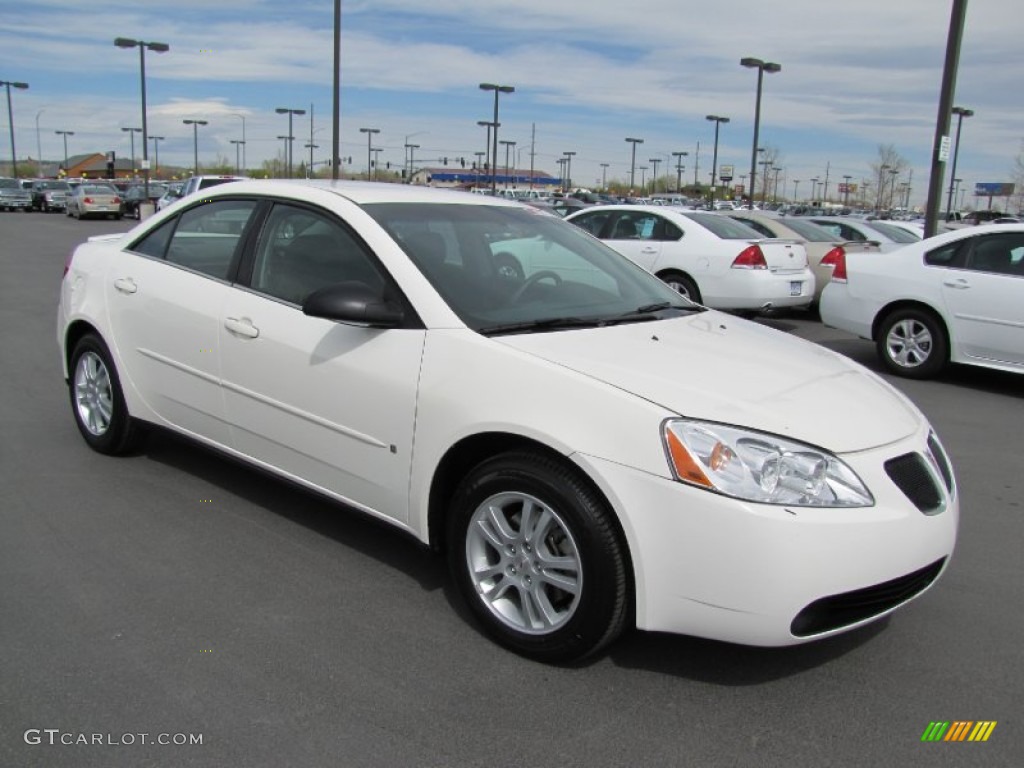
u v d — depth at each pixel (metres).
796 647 3.26
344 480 3.65
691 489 2.71
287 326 3.80
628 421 2.83
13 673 2.92
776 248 10.47
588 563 2.88
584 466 2.84
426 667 3.04
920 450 3.07
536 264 4.02
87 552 3.87
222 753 2.55
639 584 2.81
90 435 5.16
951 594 3.76
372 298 3.35
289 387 3.77
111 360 4.85
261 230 4.11
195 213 4.53
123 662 3.00
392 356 3.40
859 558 2.72
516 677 3.00
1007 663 3.20
